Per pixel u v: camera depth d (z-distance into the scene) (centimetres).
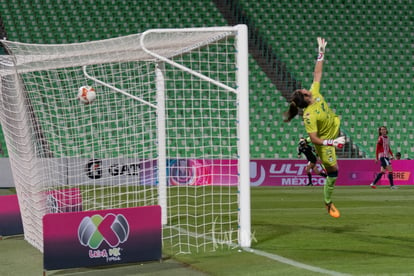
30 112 3064
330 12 10006
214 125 8175
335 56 9569
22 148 3105
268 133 8688
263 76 9169
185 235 3281
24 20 9281
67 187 3288
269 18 9856
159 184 3716
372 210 4534
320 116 2867
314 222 3800
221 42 3172
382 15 10069
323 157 2962
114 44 2834
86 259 2319
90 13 9475
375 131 9019
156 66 3669
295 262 2394
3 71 3166
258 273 2173
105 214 2366
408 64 9669
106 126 6525
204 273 2212
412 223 3719
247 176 2831
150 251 2450
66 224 2281
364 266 2292
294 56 9512
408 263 2362
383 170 6950
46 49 2877
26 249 2902
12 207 3391
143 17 9538
